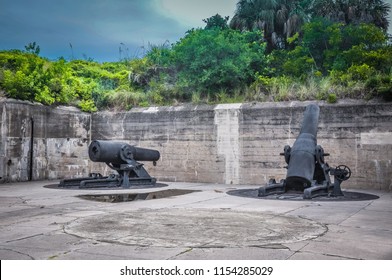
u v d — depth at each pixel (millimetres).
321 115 14898
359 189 14055
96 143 13914
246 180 16031
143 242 5480
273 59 20312
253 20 26750
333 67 18000
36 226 6633
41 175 17094
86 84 19906
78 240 5602
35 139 16891
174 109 17547
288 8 26969
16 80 16594
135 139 18172
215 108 16719
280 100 16297
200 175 16797
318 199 10617
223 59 17953
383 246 5270
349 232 6188
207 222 7023
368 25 19250
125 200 10430
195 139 17000
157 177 17609
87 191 12703
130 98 19125
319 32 19734
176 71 20250
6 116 15844
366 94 14773
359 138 14312
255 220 7250
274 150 15680
